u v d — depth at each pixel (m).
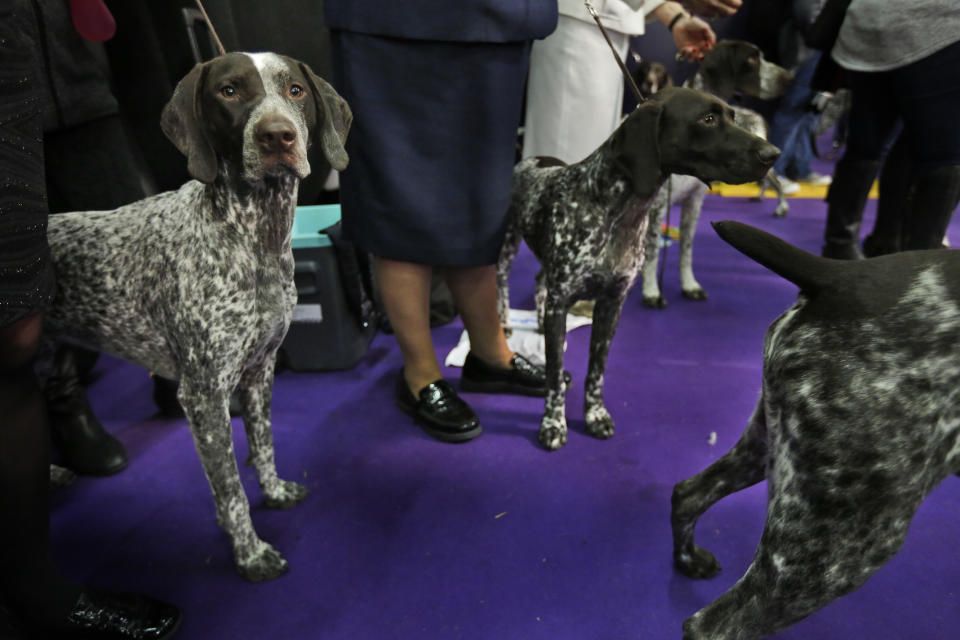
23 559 1.18
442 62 1.79
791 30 5.53
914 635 1.38
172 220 1.40
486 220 2.02
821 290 1.01
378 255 2.03
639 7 2.63
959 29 2.17
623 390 2.47
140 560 1.63
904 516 0.95
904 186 2.96
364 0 1.73
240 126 1.23
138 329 1.46
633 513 1.78
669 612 1.44
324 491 1.90
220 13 2.30
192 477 1.98
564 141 2.73
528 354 2.77
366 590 1.52
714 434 2.12
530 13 1.81
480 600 1.48
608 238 1.91
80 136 1.84
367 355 2.81
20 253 0.99
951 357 0.89
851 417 0.93
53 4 1.65
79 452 1.96
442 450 2.10
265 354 1.57
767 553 1.04
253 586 1.54
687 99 1.75
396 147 1.86
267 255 1.40
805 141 6.11
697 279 3.75
